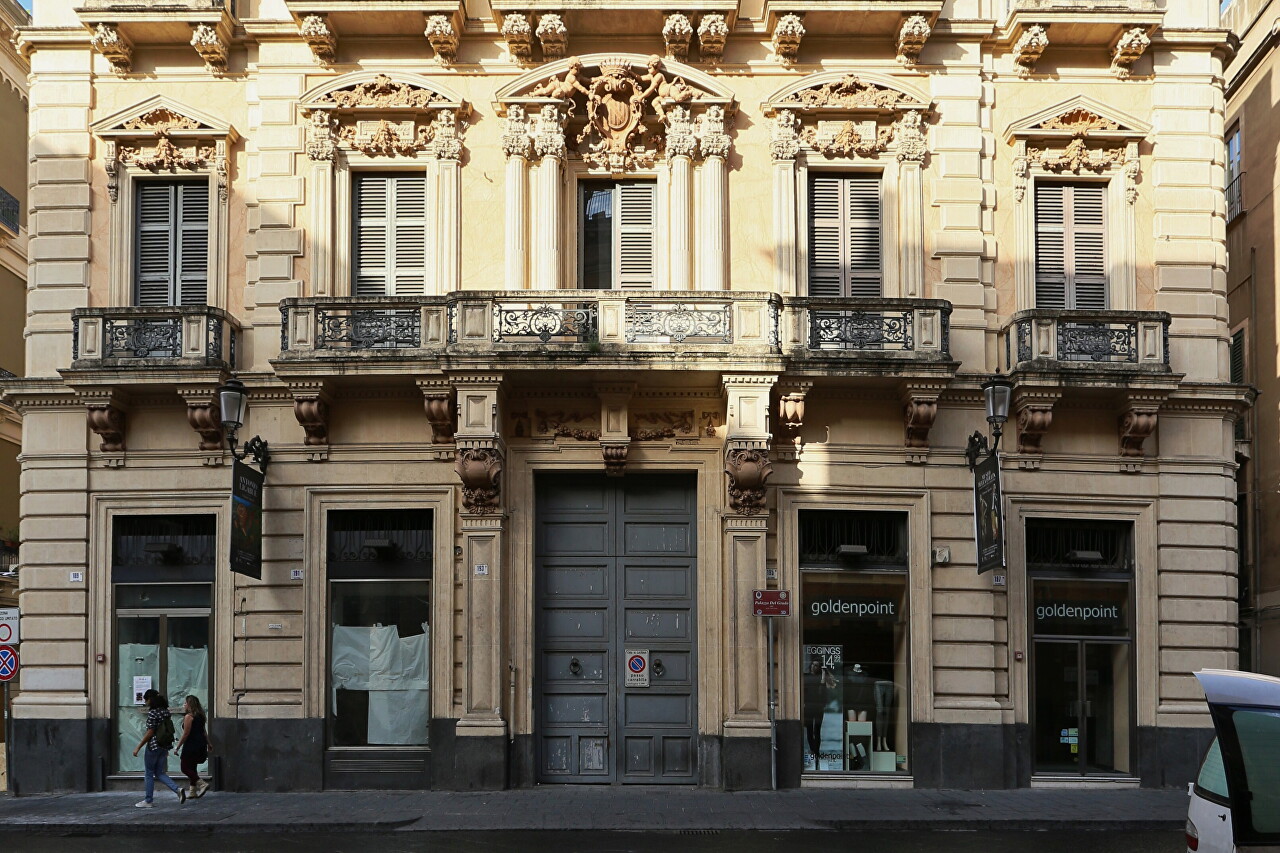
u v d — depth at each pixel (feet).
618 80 67.41
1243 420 90.43
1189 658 65.57
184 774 62.95
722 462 64.95
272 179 67.46
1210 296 67.67
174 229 68.85
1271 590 86.48
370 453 65.36
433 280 67.21
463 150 67.67
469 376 61.93
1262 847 25.94
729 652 63.41
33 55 68.74
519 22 66.03
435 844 48.42
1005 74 68.90
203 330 64.59
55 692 65.41
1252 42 89.40
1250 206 89.86
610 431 64.18
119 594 66.39
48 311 67.36
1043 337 64.80
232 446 60.75
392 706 65.00
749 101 68.23
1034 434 65.41
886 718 65.36
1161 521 66.23
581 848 47.37
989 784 63.87
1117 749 65.62
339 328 63.67
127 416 66.64
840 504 65.51
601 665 65.57
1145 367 64.69
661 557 66.03
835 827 52.85
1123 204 68.23
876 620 65.87
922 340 64.44
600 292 62.64
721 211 66.74
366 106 67.36
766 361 61.77
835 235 68.69
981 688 64.54
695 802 58.70
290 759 63.82
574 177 67.92
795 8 65.92
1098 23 66.54
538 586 65.72
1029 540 66.64
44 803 60.34
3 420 96.07
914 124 67.77
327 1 65.36
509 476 64.90
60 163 68.23
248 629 64.75
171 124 67.87
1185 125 68.80
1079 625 66.33
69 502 66.18
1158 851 46.96
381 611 65.57
